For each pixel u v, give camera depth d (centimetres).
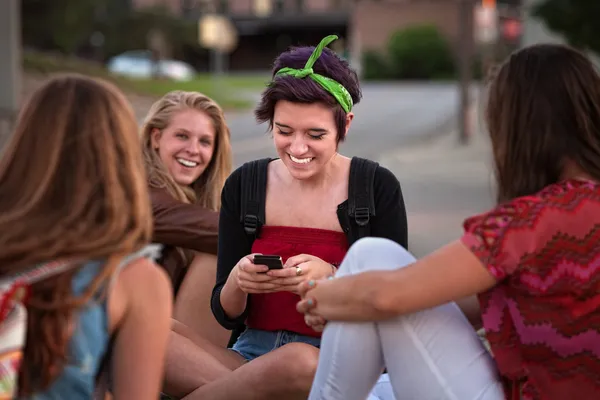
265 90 291
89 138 198
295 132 285
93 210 197
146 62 4050
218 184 373
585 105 225
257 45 6712
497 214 221
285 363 268
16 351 188
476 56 3803
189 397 281
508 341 230
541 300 221
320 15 6378
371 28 5469
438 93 3747
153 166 355
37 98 202
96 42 4938
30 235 191
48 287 191
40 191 196
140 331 207
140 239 205
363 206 293
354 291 232
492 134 238
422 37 4966
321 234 296
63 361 194
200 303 347
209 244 341
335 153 305
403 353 239
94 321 197
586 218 217
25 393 194
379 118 2575
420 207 960
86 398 199
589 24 1380
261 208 302
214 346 307
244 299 296
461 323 245
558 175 228
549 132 225
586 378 222
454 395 237
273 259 272
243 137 1925
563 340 221
